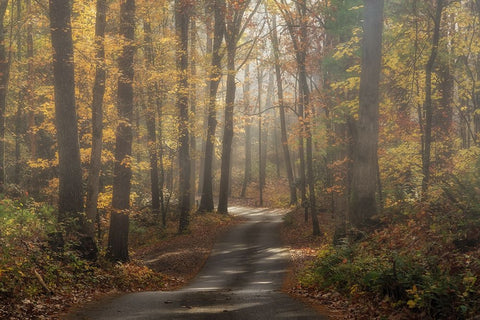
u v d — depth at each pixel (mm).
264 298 10180
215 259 21766
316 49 26875
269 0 28531
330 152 24906
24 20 22516
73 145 14180
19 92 29047
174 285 16047
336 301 9469
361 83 15531
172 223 30625
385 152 22234
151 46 21500
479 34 22281
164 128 25594
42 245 12258
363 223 14523
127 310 8422
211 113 30531
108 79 17453
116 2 18875
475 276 7309
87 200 15453
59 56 14086
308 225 29484
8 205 14953
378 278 8391
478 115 26359
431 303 7090
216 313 8141
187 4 24359
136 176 33031
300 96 29312
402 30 20906
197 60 26703
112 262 16141
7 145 33031
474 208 9984
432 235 9828
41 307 8234
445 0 21219
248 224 32375
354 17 19828
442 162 20641
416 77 21547
